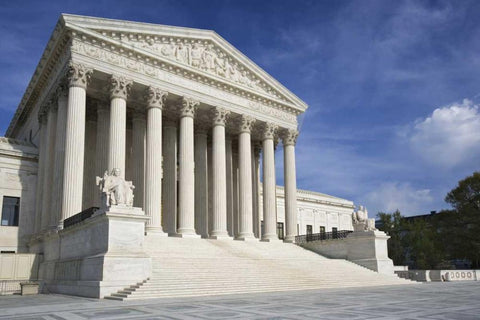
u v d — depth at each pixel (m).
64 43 43.28
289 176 61.72
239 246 46.91
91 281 28.45
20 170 49.69
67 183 38.88
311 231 89.56
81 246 32.66
